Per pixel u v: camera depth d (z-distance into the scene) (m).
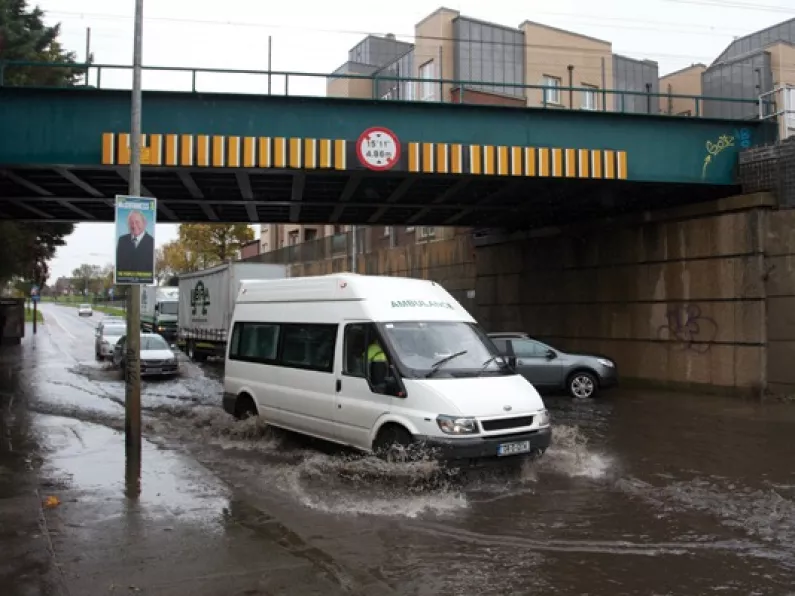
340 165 14.00
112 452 9.43
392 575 5.12
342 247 38.69
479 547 5.74
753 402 14.57
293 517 6.45
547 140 14.96
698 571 5.24
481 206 18.92
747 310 15.05
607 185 16.11
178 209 20.22
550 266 21.33
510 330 23.23
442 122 14.52
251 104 13.95
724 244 15.59
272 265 24.75
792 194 14.64
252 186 16.81
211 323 25.75
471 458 7.32
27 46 24.25
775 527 6.31
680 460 9.17
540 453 7.83
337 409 8.71
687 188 16.42
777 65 31.33
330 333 9.13
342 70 36.53
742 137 15.97
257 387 10.54
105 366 24.73
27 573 4.84
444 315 9.00
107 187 16.56
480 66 30.45
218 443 10.25
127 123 13.62
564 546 5.78
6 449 9.64
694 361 16.30
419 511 6.70
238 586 4.68
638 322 17.91
